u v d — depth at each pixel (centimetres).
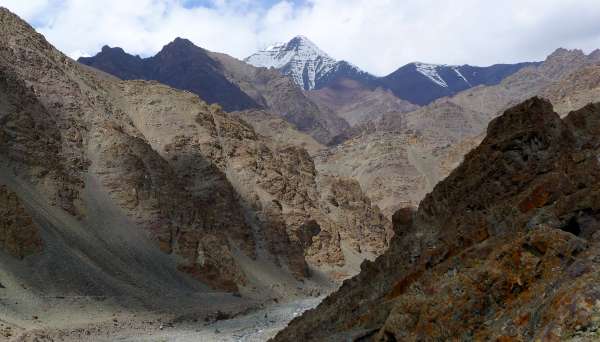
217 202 13825
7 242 8175
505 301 2162
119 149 12256
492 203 4034
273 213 14975
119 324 7900
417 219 4709
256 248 13975
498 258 2277
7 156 10125
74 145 11894
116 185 11688
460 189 4419
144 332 7756
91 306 8175
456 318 2206
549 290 1891
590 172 3122
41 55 13400
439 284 2416
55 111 12262
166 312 9106
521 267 2181
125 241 10806
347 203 18962
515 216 3181
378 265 4844
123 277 9650
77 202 10725
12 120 10638
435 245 3916
